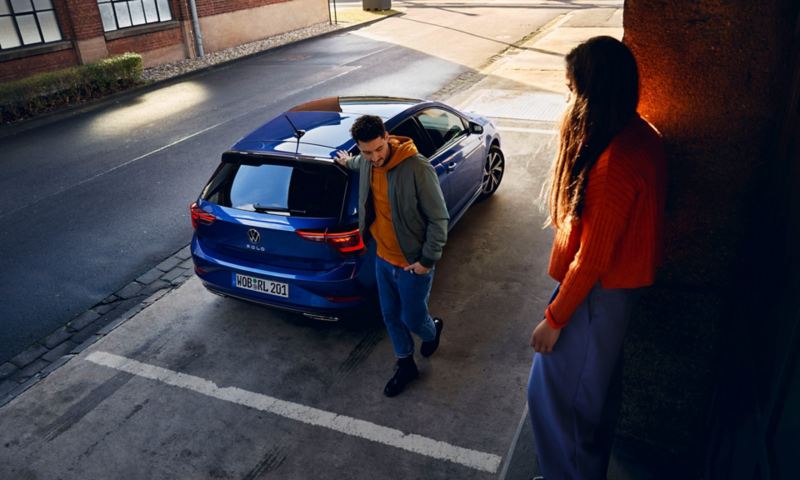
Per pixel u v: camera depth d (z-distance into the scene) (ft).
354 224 13.73
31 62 46.70
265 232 14.15
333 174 13.96
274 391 13.84
